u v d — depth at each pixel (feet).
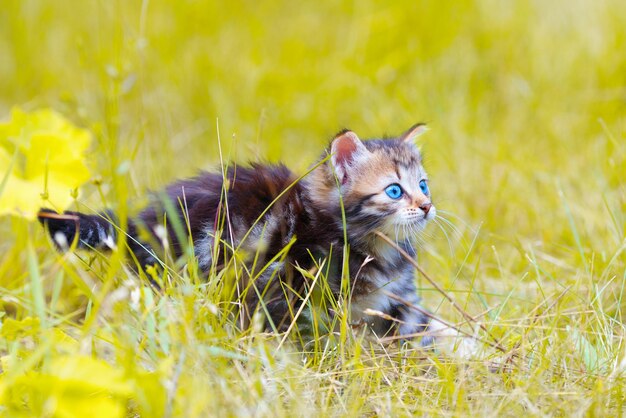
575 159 28.40
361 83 34.27
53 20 37.73
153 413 13.55
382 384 16.44
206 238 18.30
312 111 33.04
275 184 19.31
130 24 34.35
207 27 36.83
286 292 18.01
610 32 34.01
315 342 16.93
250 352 15.88
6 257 21.80
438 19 36.24
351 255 18.76
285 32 37.45
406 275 19.52
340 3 38.91
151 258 18.26
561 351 17.08
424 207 19.15
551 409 14.89
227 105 32.60
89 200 23.25
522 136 30.86
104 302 16.78
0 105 34.04
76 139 22.93
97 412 13.35
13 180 20.12
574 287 20.27
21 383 13.97
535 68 33.73
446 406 15.51
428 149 29.48
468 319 17.38
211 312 16.20
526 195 26.45
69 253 16.79
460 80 33.94
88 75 33.24
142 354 15.40
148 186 24.52
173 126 31.99
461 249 23.66
